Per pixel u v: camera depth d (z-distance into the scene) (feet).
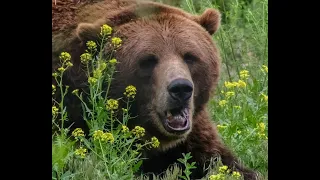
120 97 32.83
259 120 36.01
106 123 32.71
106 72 32.63
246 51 46.93
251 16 50.85
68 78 33.53
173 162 33.86
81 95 31.30
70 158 29.50
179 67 31.37
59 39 34.12
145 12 34.19
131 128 33.40
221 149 34.50
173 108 30.96
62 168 28.12
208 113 35.42
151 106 32.30
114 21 33.99
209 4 48.37
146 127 32.81
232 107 37.32
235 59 45.14
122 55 32.83
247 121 35.73
